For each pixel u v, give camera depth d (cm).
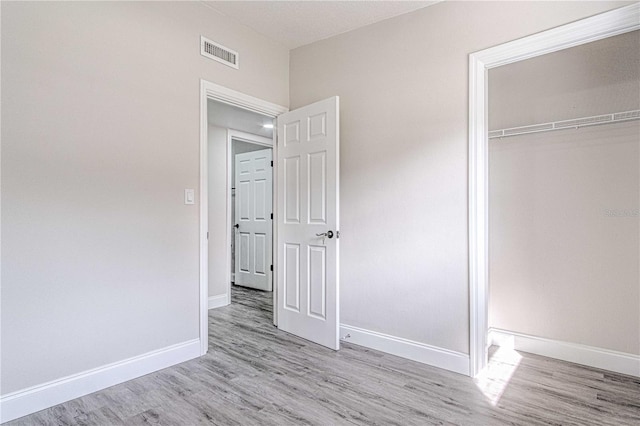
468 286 233
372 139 280
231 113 376
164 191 242
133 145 226
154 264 237
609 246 239
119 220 219
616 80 237
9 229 179
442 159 245
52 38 192
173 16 248
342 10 266
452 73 241
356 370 238
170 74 246
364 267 284
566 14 201
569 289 254
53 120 193
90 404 194
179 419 181
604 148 240
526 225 271
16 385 180
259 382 221
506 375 231
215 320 356
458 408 191
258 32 305
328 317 279
